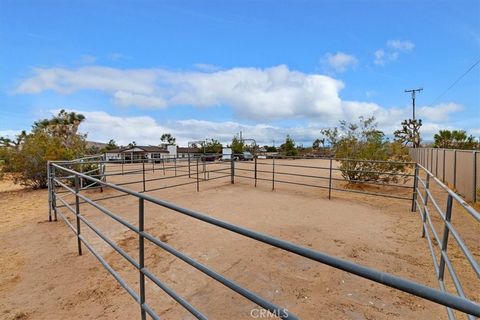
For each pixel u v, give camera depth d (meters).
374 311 2.47
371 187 9.10
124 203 6.95
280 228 4.82
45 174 10.53
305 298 2.68
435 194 8.20
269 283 2.96
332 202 6.91
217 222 1.42
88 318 2.48
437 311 2.46
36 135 11.41
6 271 3.42
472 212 1.65
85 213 6.02
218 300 2.68
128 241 4.27
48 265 3.53
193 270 3.28
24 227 5.20
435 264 3.07
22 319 2.49
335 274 3.14
